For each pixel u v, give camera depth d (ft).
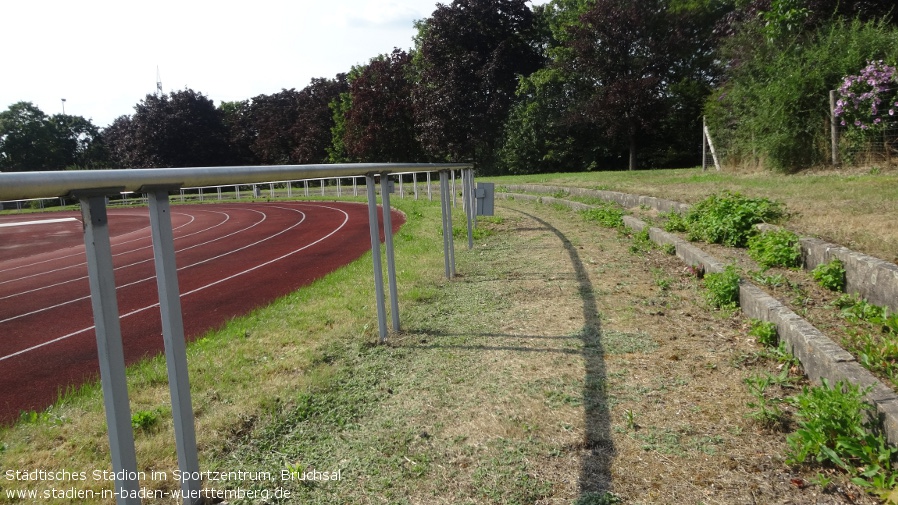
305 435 10.39
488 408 10.98
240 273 32.94
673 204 29.99
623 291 18.67
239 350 15.21
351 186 127.85
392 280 16.25
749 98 44.06
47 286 34.47
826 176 32.14
